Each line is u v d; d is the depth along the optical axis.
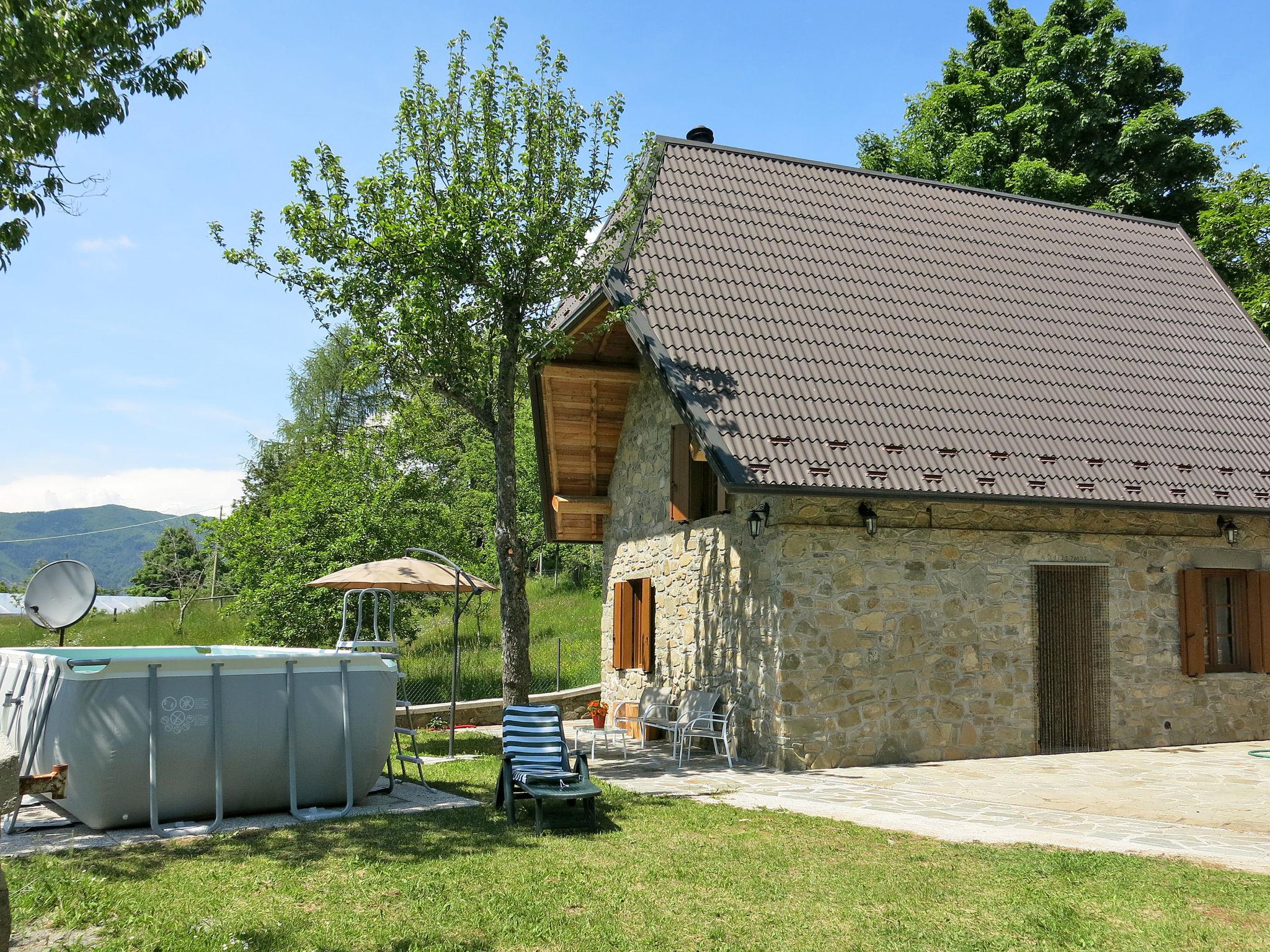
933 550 12.32
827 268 14.40
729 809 8.87
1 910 4.18
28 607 11.32
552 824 8.05
